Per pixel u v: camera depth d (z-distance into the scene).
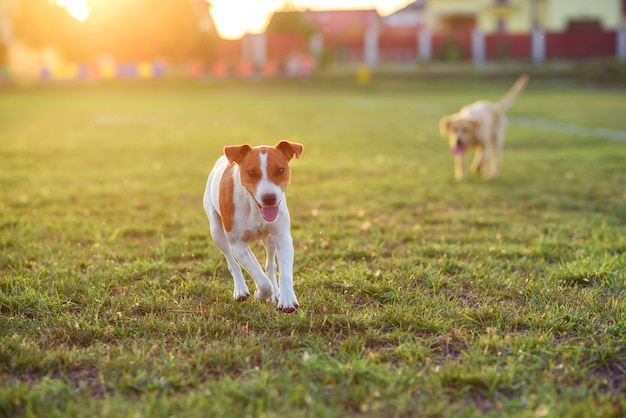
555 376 3.19
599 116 19.48
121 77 37.56
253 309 4.12
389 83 37.97
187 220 6.65
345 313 4.03
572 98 28.36
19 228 6.19
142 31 38.84
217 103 28.16
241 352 3.42
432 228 6.39
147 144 13.55
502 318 3.92
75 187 8.41
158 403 2.91
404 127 17.44
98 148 12.86
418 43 44.19
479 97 30.69
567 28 47.47
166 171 9.85
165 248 5.59
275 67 40.47
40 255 5.34
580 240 5.82
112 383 3.11
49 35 37.66
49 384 3.10
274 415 2.76
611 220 6.57
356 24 59.22
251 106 26.28
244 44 43.72
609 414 2.78
